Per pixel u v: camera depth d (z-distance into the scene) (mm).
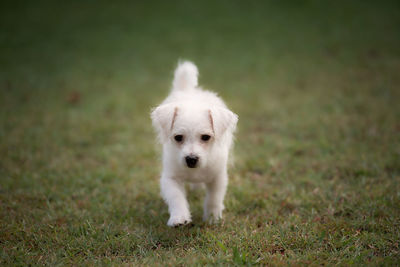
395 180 4266
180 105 3471
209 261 2875
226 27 14875
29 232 3490
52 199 4324
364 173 4555
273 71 10367
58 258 3076
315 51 11898
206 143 3418
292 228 3471
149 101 8352
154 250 3246
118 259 3051
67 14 16547
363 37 12852
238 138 6188
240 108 7723
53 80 9844
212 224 3693
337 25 14391
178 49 12758
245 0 18156
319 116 6852
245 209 4020
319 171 4805
